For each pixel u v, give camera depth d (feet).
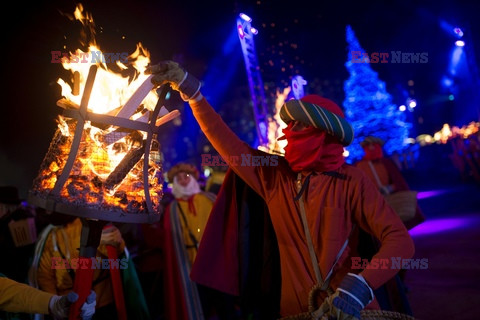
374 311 6.52
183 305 15.11
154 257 16.28
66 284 11.49
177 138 56.90
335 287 6.59
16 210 13.02
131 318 12.37
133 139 5.46
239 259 8.13
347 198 6.79
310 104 6.83
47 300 6.16
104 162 5.23
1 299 6.39
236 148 7.41
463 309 14.10
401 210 16.08
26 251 12.78
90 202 5.02
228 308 15.01
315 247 6.77
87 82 5.07
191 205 15.90
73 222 11.62
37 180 5.34
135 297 12.40
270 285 7.81
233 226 8.27
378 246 7.17
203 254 8.09
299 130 7.00
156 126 5.76
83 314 5.59
